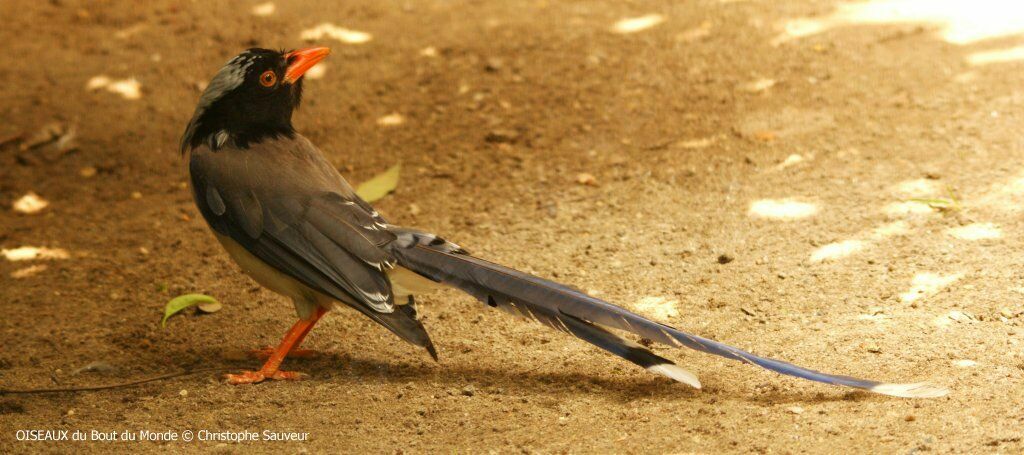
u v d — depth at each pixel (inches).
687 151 520.1
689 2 695.1
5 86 631.8
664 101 573.9
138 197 529.0
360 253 326.0
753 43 627.5
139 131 587.5
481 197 498.3
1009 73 555.2
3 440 314.8
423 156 544.1
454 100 597.0
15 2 743.7
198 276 443.5
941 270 388.5
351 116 589.0
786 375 324.5
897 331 348.2
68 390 349.1
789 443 283.9
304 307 352.5
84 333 395.5
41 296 429.1
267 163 349.7
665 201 475.5
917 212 434.6
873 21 642.8
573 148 537.3
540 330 381.1
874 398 309.7
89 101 615.2
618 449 289.7
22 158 565.6
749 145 517.7
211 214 349.1
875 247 412.2
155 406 335.6
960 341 336.5
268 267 345.1
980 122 506.9
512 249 445.4
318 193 341.7
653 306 388.2
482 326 386.0
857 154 494.6
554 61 628.7
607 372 345.4
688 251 428.8
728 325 369.1
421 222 477.7
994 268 384.2
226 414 328.5
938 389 292.7
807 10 668.1
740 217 452.1
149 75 641.6
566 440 297.9
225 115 359.3
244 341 387.5
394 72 632.4
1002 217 421.1
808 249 418.3
